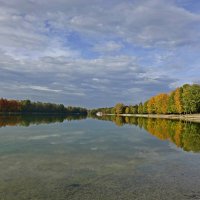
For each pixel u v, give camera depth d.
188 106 118.31
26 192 13.91
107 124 75.62
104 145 31.66
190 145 32.34
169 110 138.00
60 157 23.58
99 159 23.05
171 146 31.47
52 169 19.02
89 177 17.02
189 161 22.52
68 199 12.98
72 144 31.89
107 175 17.58
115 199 13.04
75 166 20.12
